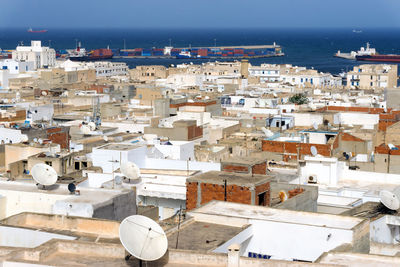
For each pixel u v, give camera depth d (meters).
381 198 59.81
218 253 39.12
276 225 46.03
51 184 61.44
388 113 151.38
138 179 75.19
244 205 51.09
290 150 101.00
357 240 45.16
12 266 38.56
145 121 147.75
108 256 40.91
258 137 125.62
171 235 45.12
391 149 98.75
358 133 119.44
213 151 112.94
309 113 145.62
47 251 40.59
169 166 91.31
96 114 162.50
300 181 80.69
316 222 47.50
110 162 90.38
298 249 45.53
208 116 154.38
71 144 114.62
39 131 119.38
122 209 58.59
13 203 60.50
